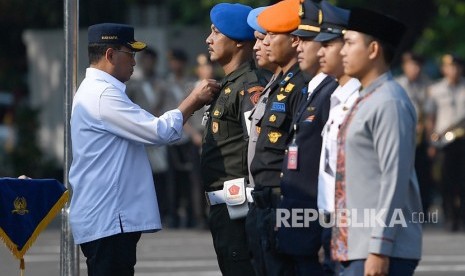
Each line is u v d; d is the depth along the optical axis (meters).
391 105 19.28
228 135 24.83
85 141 24.55
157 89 47.75
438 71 62.75
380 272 19.25
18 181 25.28
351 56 19.73
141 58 49.38
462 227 48.25
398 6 57.59
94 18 67.06
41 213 25.50
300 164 21.95
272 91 23.41
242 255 24.88
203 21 63.16
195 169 47.69
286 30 23.19
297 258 22.14
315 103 22.00
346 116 19.89
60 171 63.03
